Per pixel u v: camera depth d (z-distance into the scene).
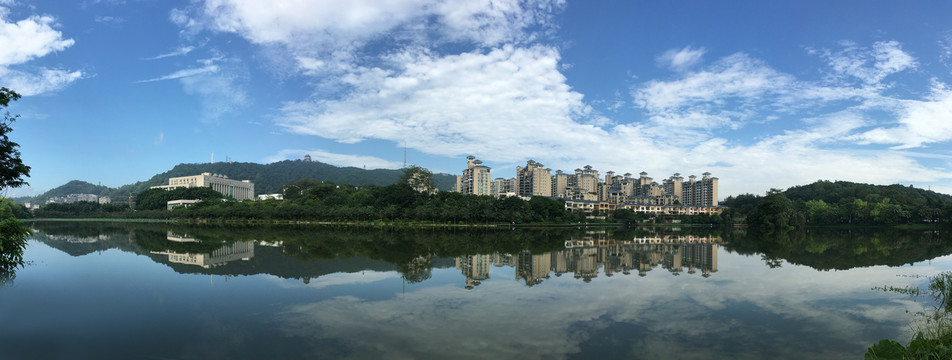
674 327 16.84
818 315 18.83
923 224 140.50
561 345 14.58
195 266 32.28
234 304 20.03
